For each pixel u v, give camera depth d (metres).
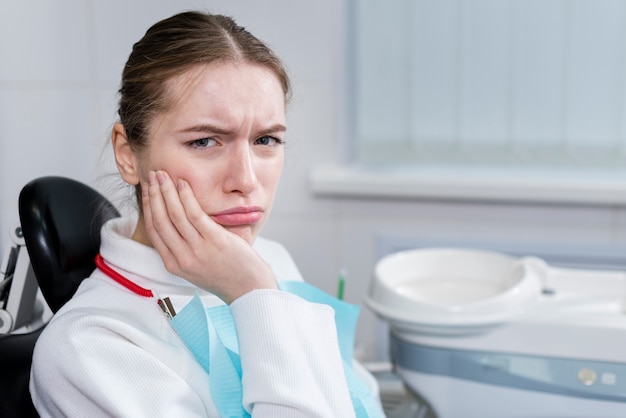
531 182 1.90
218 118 0.83
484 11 1.94
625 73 1.90
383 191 1.97
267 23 1.97
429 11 1.96
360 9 2.00
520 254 2.00
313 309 0.91
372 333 2.11
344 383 0.87
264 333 0.83
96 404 0.80
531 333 1.18
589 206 1.93
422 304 1.19
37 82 2.07
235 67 0.84
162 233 0.86
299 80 2.00
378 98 2.04
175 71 0.83
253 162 0.87
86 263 1.04
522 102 1.96
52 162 2.11
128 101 0.87
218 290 0.88
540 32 1.92
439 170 2.05
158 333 0.88
